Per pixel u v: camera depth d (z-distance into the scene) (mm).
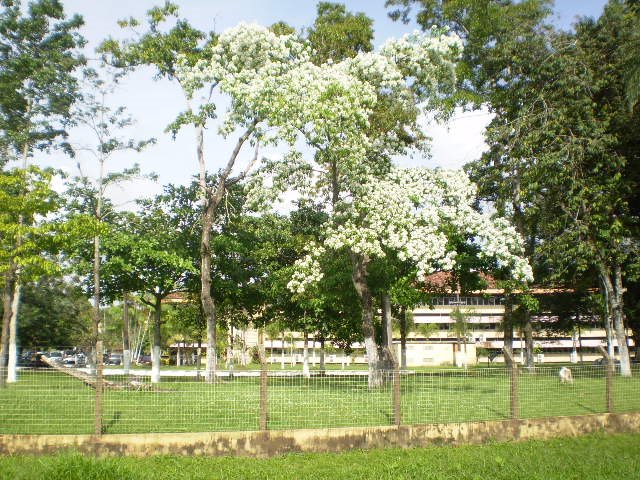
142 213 30750
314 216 30047
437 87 20969
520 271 18609
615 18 26453
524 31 28500
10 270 20297
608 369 13539
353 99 18062
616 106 26391
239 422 11148
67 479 7996
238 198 30703
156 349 29375
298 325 35094
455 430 11516
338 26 27141
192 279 29922
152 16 26516
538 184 26219
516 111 29094
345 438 10867
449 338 83750
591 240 25547
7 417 10648
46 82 29094
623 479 8758
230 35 21734
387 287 22531
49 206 20422
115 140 29328
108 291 30125
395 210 18750
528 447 11133
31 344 48969
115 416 11102
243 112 22281
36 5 30422
